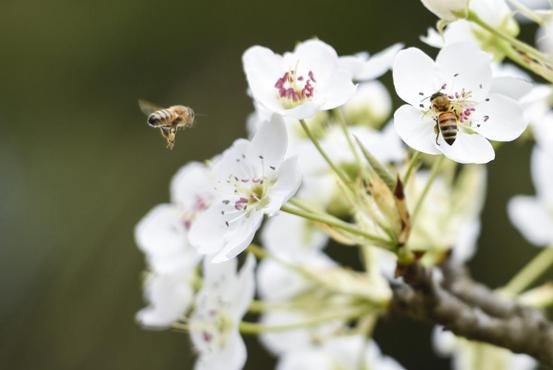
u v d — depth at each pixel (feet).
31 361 4.12
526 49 2.05
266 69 2.11
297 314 2.43
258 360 4.30
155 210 2.33
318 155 2.30
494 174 4.27
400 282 2.18
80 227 4.41
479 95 2.04
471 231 2.48
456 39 2.14
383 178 2.09
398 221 2.09
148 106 2.28
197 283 2.28
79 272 4.13
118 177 4.53
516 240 4.21
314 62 2.09
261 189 2.09
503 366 2.43
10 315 4.31
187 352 3.96
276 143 2.08
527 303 2.31
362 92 2.42
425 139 2.03
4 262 4.46
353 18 4.65
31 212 4.60
